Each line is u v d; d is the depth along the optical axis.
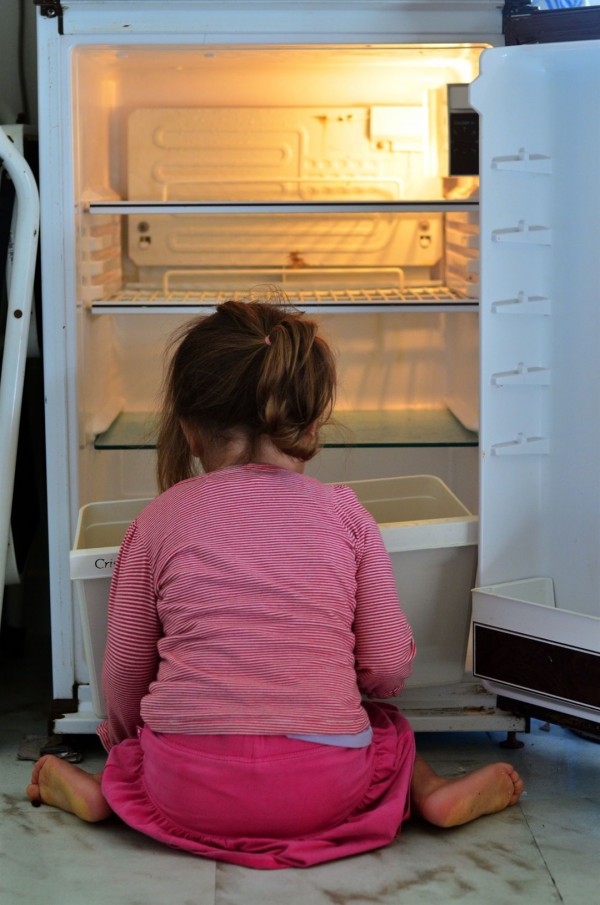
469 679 1.89
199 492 1.51
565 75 1.71
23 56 2.39
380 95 2.30
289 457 1.56
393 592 1.55
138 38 1.80
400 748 1.56
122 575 1.52
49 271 1.84
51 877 1.43
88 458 2.00
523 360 1.77
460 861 1.47
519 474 1.79
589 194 1.74
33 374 2.35
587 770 1.78
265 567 1.46
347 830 1.45
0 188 1.87
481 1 1.80
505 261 1.72
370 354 2.42
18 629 2.27
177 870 1.44
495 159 1.69
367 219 2.34
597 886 1.41
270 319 1.57
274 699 1.41
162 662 1.50
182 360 1.56
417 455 2.42
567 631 1.61
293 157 2.31
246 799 1.40
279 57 1.95
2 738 1.91
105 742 1.69
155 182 2.31
